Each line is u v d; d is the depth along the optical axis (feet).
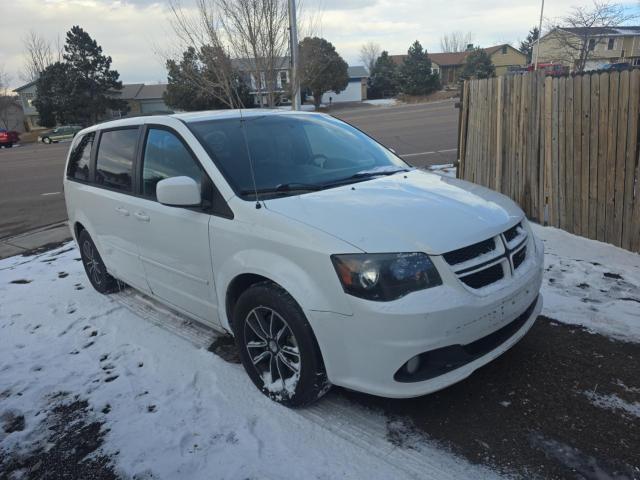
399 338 8.14
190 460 8.91
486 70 210.59
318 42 41.37
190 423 9.89
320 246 8.66
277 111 14.17
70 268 20.59
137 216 12.82
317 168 12.10
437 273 8.39
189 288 11.89
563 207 19.49
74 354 13.16
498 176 23.11
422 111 110.63
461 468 8.29
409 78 196.34
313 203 9.86
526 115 20.83
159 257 12.50
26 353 13.46
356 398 10.25
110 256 15.23
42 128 214.28
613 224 17.57
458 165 26.40
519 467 8.23
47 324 15.19
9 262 22.72
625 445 8.57
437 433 9.12
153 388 11.23
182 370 11.84
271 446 9.07
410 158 44.21
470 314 8.45
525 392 10.12
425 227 8.87
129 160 13.58
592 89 17.51
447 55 270.46
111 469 8.93
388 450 8.77
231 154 11.30
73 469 9.05
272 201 10.10
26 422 10.53
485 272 9.03
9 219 33.78
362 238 8.56
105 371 12.16
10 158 89.92
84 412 10.63
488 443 8.79
